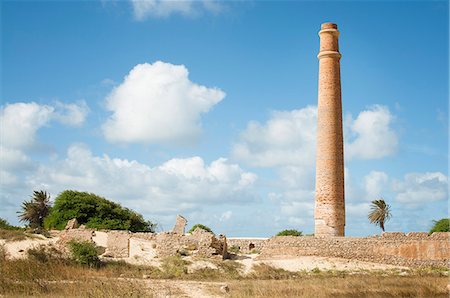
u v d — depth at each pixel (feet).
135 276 143.54
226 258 175.01
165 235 171.63
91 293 102.89
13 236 173.17
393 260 167.73
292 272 158.61
